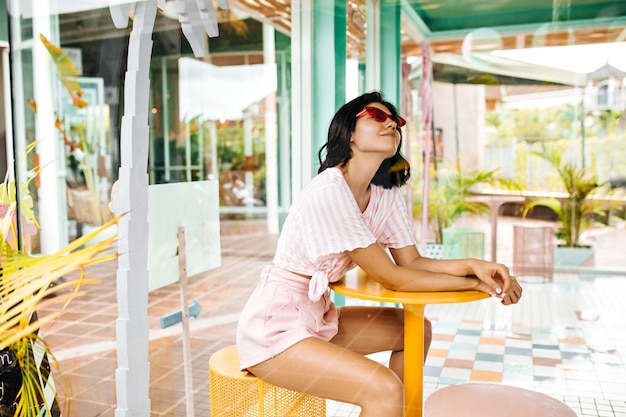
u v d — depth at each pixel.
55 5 1.10
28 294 1.00
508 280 1.09
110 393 1.12
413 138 1.98
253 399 1.12
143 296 1.11
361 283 1.16
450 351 1.24
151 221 1.11
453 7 1.89
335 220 1.08
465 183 1.90
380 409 0.98
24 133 1.15
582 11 1.91
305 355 1.04
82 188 1.11
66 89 1.12
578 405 1.02
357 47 1.37
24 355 1.01
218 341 1.18
